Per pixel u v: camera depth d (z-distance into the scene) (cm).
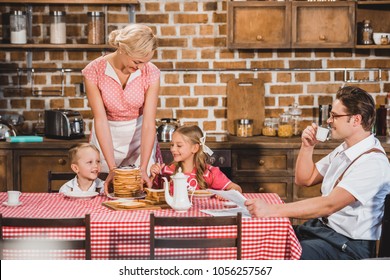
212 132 529
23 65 523
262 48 514
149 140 367
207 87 525
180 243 258
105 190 331
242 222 268
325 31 501
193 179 347
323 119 518
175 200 295
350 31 500
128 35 322
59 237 270
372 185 284
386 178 288
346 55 525
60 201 317
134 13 518
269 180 480
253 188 481
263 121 524
